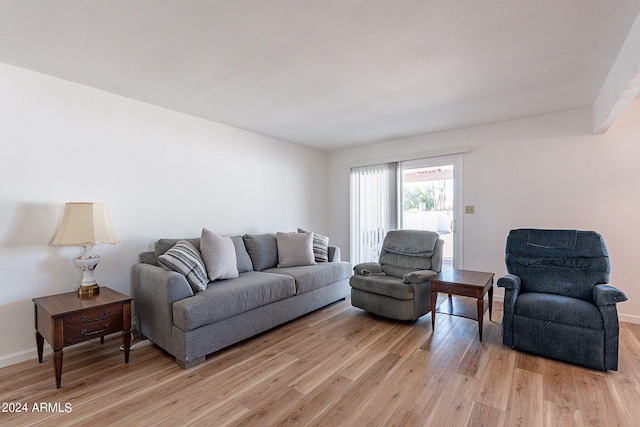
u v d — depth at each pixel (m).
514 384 2.02
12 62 2.24
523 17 1.74
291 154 4.80
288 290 3.06
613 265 3.14
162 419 1.70
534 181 3.55
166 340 2.38
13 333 2.31
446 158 4.16
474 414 1.73
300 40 1.97
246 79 2.55
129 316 2.32
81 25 1.79
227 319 2.52
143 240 3.05
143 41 1.97
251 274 3.25
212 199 3.68
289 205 4.76
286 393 1.95
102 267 2.77
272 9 1.66
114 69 2.36
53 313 1.98
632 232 3.06
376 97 2.96
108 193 2.81
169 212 3.27
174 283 2.36
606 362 2.13
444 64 2.31
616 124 3.12
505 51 2.12
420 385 2.02
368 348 2.58
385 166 4.76
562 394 1.90
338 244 5.37
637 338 2.69
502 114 3.47
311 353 2.50
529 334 2.40
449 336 2.81
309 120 3.67
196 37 1.93
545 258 2.81
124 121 2.92
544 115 3.48
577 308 2.25
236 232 3.96
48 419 1.70
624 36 1.93
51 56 2.16
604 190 3.18
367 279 3.31
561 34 1.91
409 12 1.70
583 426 1.62
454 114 3.46
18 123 2.33
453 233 4.11
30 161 2.38
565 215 3.38
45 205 2.46
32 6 1.61
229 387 2.02
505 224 3.73
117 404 1.83
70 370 2.22
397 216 4.63
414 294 3.03
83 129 2.66
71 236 2.28
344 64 2.30
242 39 1.96
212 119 3.63
